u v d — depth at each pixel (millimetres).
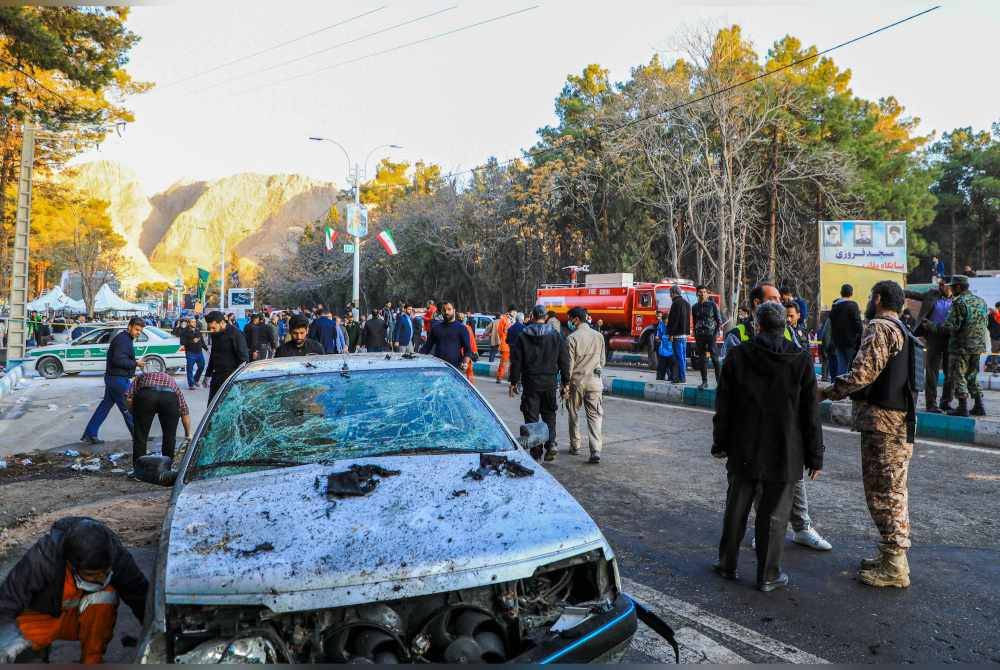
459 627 2480
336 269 59250
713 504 6148
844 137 35156
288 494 2996
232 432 3613
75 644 3740
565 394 7996
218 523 2768
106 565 3125
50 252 58406
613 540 5250
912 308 15750
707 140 28266
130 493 6816
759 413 4211
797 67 36312
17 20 11961
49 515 6004
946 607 3990
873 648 3520
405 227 46781
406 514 2795
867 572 4352
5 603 2984
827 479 6855
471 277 43750
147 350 19641
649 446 8719
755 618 3900
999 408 10523
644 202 32094
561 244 37500
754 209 30312
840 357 11070
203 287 67375
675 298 14211
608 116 31703
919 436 8906
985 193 45094
